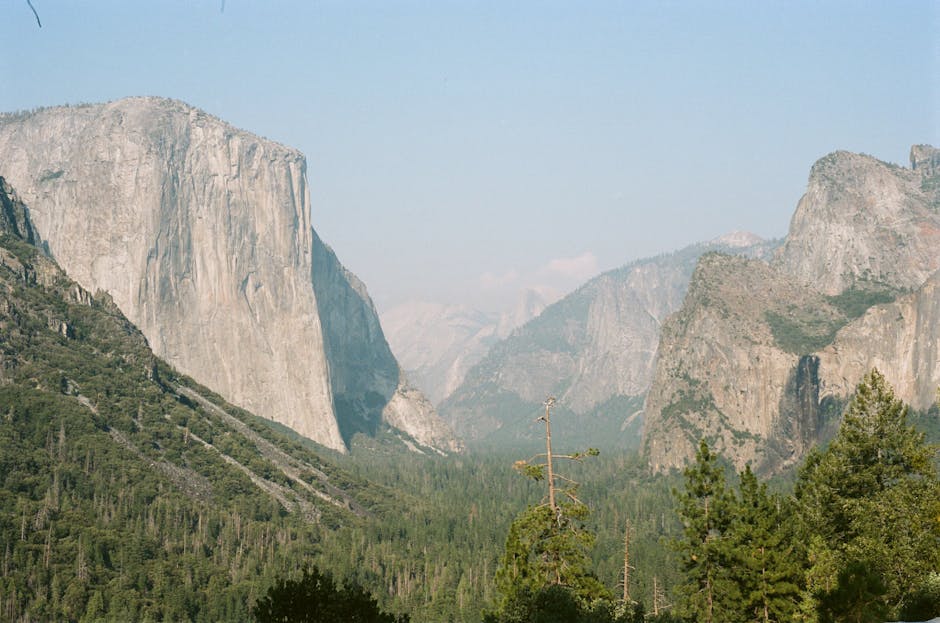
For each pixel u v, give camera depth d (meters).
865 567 70.88
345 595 62.28
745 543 90.38
